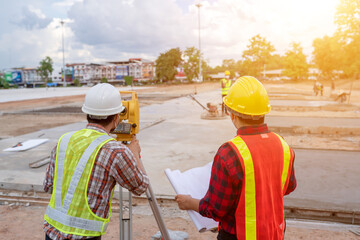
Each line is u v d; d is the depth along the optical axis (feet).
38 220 12.10
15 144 25.67
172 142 25.20
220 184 4.41
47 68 352.69
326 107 49.16
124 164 4.94
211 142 25.00
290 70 257.55
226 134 28.35
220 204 4.43
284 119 36.06
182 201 5.07
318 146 23.30
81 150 4.93
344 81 160.25
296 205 12.26
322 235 10.28
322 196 13.19
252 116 4.69
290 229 10.76
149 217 12.15
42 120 42.70
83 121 40.78
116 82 444.55
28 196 14.55
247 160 4.38
